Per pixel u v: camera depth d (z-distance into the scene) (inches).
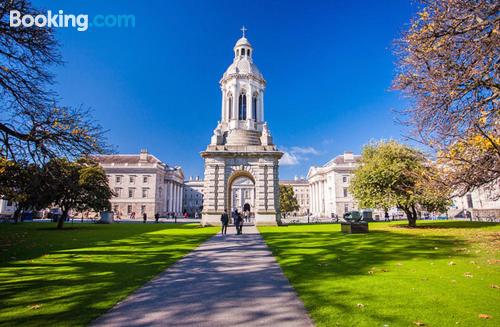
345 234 928.9
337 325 222.4
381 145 1374.3
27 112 605.0
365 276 366.9
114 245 693.3
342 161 3804.1
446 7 464.4
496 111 474.9
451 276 364.2
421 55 488.7
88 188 1424.7
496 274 373.7
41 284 341.1
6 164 668.1
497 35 411.5
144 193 3513.8
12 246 683.4
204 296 300.5
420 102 510.3
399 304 264.8
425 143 534.9
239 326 227.9
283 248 618.8
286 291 314.3
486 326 217.3
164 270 416.5
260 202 1485.0
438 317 234.7
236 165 1529.3
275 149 1585.9
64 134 610.9
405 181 1221.1
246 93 1726.1
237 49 1857.8
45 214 2883.9
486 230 970.1
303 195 5536.4
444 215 2460.6
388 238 792.3
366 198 1288.1
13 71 605.6
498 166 525.3
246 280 361.1
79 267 435.5
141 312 257.1
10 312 252.4
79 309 260.2
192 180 5984.3
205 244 698.8
